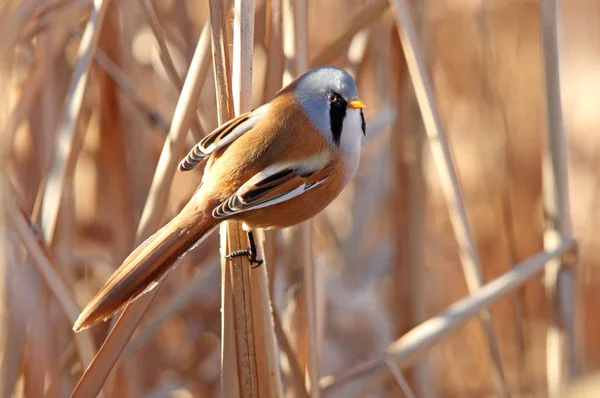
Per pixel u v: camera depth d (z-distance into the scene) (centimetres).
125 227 980
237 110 650
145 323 1013
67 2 836
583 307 1334
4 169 668
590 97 1448
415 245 1005
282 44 716
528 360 1208
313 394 719
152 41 1062
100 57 901
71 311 681
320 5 1428
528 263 877
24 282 705
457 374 1251
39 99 920
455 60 1370
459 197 837
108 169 994
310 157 679
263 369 626
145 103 925
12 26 682
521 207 1291
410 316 1009
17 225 679
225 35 641
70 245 889
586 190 1370
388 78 1138
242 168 659
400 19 812
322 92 695
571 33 1562
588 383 578
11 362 709
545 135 937
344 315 1129
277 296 902
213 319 1072
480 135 1265
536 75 1353
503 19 1370
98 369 632
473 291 858
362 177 1252
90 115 1035
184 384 995
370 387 820
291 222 695
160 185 677
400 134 996
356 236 1203
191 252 1117
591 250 1341
